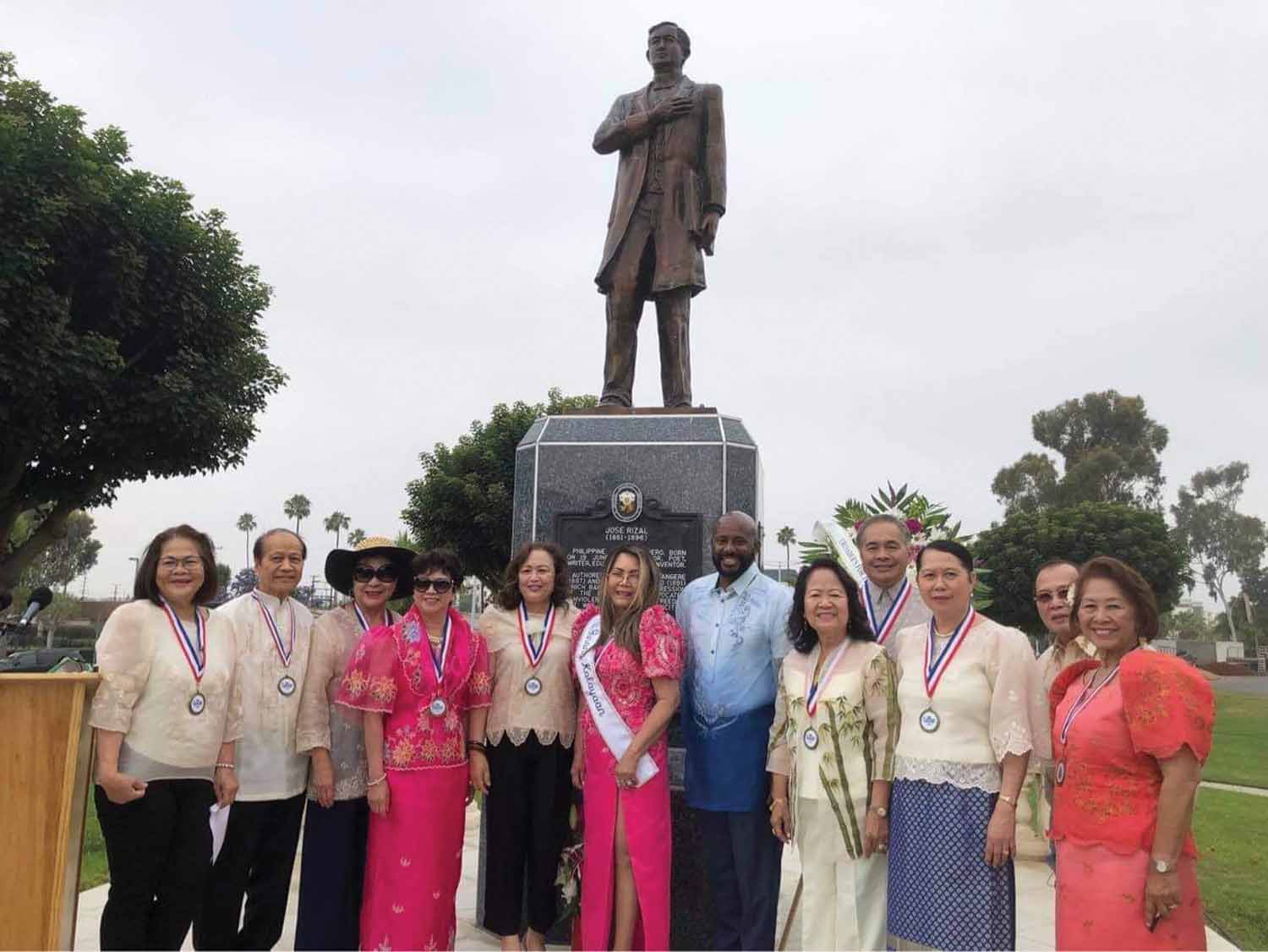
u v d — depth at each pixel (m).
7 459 13.30
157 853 3.17
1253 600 58.06
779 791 3.45
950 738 3.08
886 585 3.81
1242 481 56.50
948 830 3.03
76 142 12.96
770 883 3.57
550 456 4.85
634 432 4.84
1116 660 2.88
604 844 3.42
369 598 3.88
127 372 13.96
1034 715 3.04
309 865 3.64
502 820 3.67
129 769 3.15
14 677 2.98
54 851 2.98
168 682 3.20
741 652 3.68
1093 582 2.89
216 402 14.08
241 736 3.47
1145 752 2.66
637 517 4.71
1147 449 40.97
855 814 3.25
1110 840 2.69
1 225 11.73
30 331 11.88
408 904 3.41
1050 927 4.82
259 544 3.72
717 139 5.29
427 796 3.47
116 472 14.27
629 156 5.48
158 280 13.87
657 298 5.38
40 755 3.03
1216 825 8.16
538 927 3.68
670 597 4.63
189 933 4.38
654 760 3.47
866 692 3.30
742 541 3.78
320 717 3.62
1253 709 23.70
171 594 3.30
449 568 3.60
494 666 3.79
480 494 20.66
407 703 3.52
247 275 15.34
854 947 3.18
